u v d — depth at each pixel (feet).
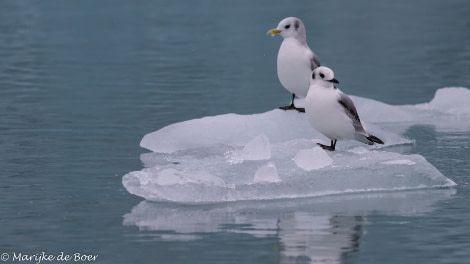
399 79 83.51
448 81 82.12
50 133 59.41
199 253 34.99
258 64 93.25
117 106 70.18
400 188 44.47
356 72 87.71
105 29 126.00
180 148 53.98
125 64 94.58
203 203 42.22
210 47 107.24
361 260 34.06
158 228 38.29
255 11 145.38
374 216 39.86
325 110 46.09
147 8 153.07
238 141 54.13
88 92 77.20
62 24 131.95
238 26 126.82
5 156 52.26
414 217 39.65
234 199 42.55
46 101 72.49
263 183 43.11
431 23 130.21
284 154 47.06
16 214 40.40
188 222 39.11
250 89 77.92
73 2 161.68
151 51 104.58
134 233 37.60
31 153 53.16
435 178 44.91
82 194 43.80
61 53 103.30
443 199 42.55
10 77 85.81
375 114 65.26
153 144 54.60
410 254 34.73
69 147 54.90
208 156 51.21
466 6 152.66
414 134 59.72
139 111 67.87
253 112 67.10
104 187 45.09
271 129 54.49
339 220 39.29
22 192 44.14
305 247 35.60
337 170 44.11
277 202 42.24
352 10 147.43
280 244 35.99
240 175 44.16
